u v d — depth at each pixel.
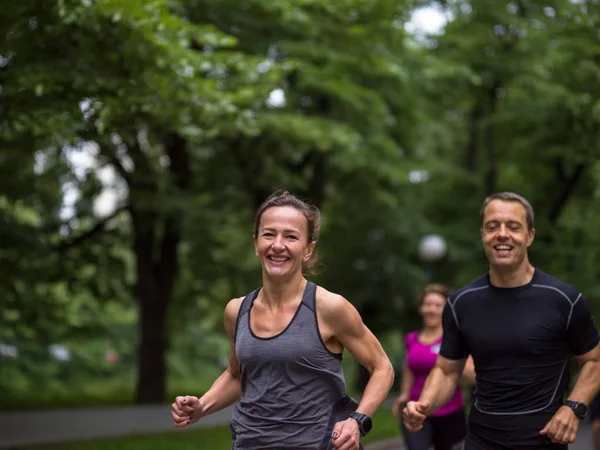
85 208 22.58
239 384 4.36
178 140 22.41
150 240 24.28
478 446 4.79
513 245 4.70
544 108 24.58
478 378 4.83
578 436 17.86
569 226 27.55
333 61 18.66
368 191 25.05
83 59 10.35
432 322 7.90
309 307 3.93
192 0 15.98
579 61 21.36
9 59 10.40
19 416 18.83
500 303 4.74
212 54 11.86
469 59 24.30
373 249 32.94
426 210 30.94
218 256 25.64
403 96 22.86
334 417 3.96
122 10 9.41
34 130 9.82
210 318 32.16
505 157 28.45
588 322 4.66
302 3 17.09
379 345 4.07
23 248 16.75
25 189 17.23
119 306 26.33
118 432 15.68
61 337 23.14
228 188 24.36
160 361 24.56
